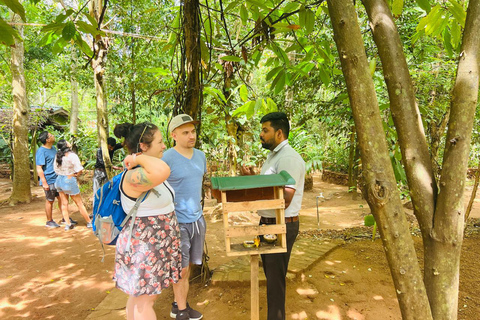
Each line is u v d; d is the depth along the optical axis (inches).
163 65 252.7
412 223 182.9
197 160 97.1
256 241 71.6
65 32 68.2
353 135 281.1
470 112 45.6
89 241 175.2
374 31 49.7
